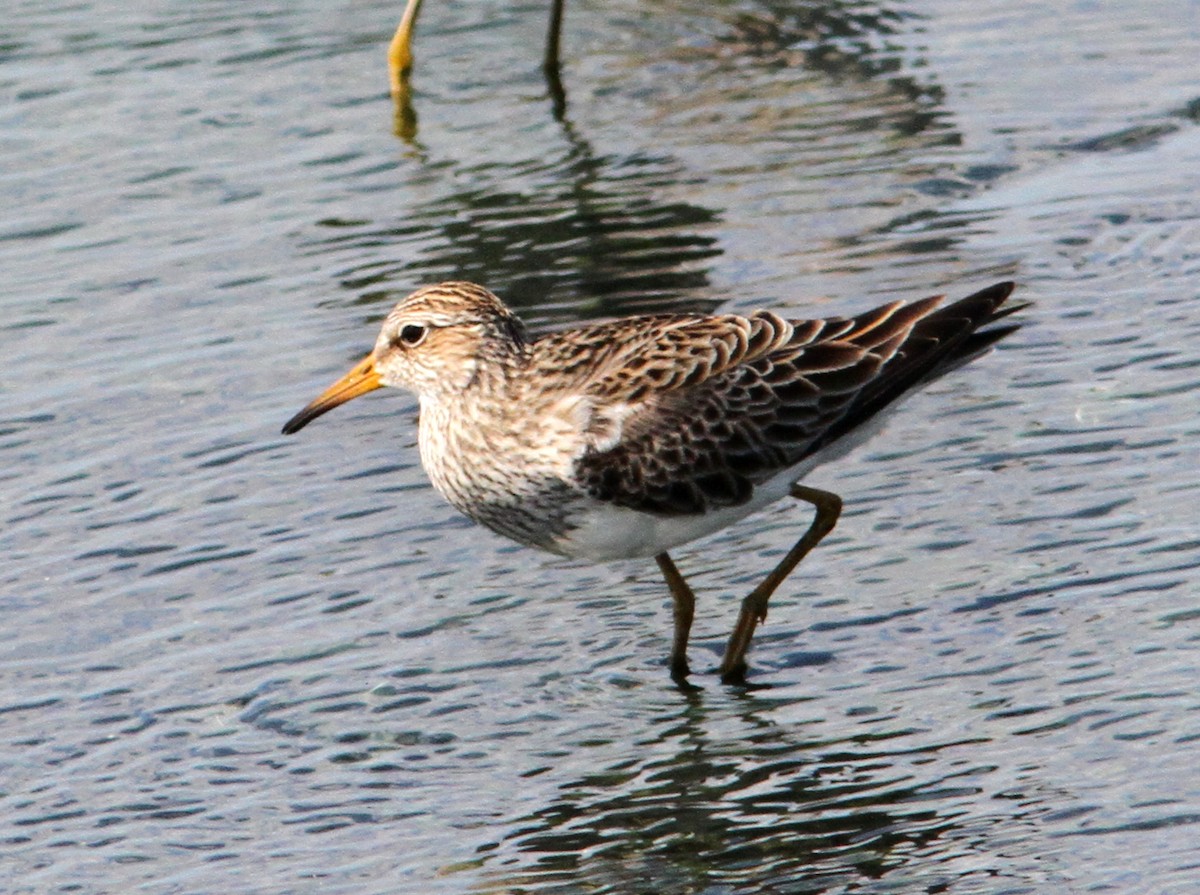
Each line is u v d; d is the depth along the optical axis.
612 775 10.36
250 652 11.75
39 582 12.68
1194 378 14.06
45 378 15.75
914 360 11.58
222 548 12.99
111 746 10.88
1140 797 9.55
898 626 11.55
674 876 9.34
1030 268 16.42
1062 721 10.33
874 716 10.66
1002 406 14.00
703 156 19.66
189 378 15.60
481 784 10.35
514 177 19.44
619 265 17.16
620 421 11.31
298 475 13.96
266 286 17.27
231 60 22.70
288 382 15.41
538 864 9.54
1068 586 11.66
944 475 13.16
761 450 11.49
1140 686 10.55
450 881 9.44
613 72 22.11
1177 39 21.83
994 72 21.34
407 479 13.83
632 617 12.09
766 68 21.97
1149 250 16.58
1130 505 12.46
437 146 20.31
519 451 11.45
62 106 21.50
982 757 10.11
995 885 8.98
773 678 11.22
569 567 12.68
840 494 13.10
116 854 9.85
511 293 16.73
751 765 10.32
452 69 22.41
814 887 9.12
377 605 12.23
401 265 17.50
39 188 19.59
